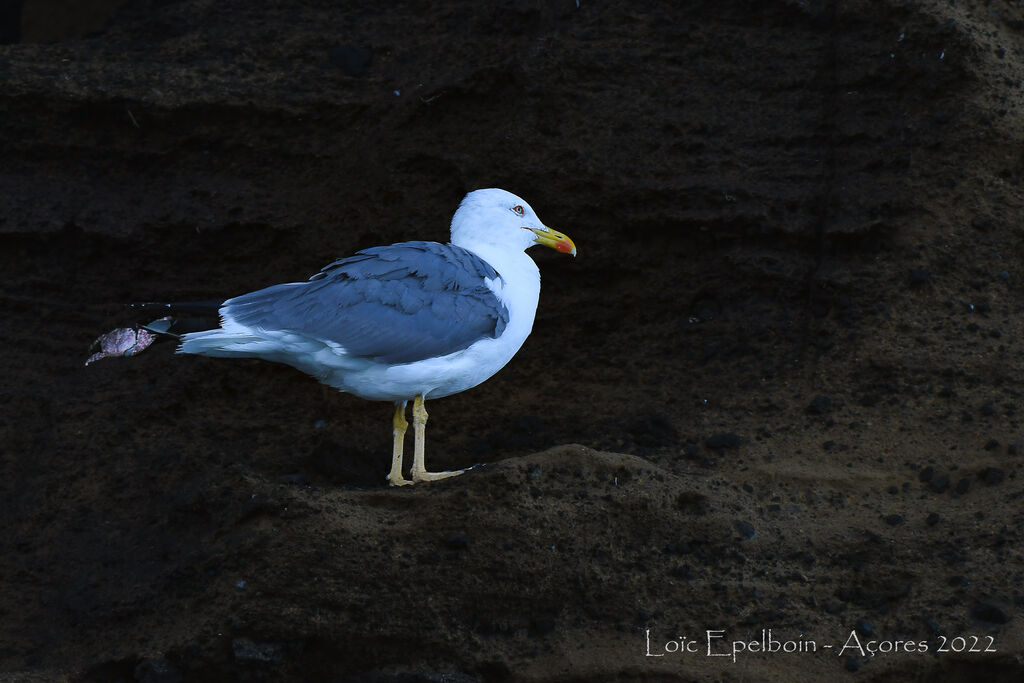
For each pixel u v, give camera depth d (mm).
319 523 8938
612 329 13031
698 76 13430
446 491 9219
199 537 9500
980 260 12195
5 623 10000
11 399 12188
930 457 10703
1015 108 12688
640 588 9266
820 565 9531
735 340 12516
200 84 13445
